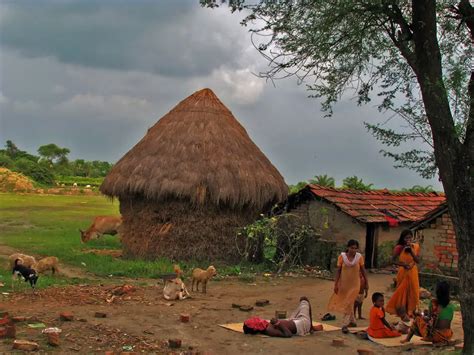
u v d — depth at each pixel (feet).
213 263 56.95
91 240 73.87
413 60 26.14
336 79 30.76
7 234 78.13
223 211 57.57
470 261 24.47
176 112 62.90
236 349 26.45
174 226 57.26
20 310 32.35
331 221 61.87
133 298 38.19
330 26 28.27
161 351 25.73
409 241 32.99
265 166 61.82
